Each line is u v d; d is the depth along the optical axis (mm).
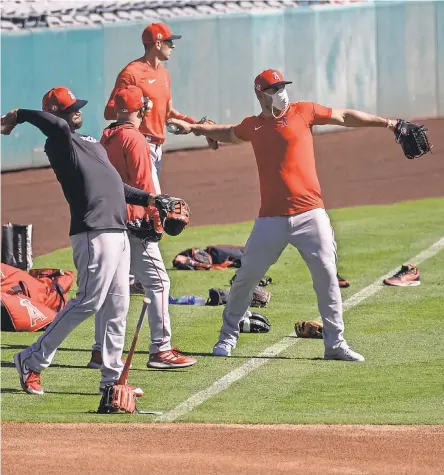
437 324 44469
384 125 39812
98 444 29594
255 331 43875
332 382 36844
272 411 33375
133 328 44844
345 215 70938
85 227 33438
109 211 33656
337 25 104938
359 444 29547
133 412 33188
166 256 58719
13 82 86562
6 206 74875
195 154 94000
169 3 101562
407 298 48875
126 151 37031
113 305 34250
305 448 29188
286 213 38719
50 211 73500
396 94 108625
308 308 47812
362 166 89188
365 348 41219
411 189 80438
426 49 110062
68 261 58562
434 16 110188
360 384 36531
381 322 45000
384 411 33281
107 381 34500
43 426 31422
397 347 41250
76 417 32500
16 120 32750
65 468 27484
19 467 27531
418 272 52219
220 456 28484
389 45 107938
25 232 51219
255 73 101250
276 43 102062
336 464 27797
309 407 33844
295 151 38594
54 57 88938
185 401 34688
